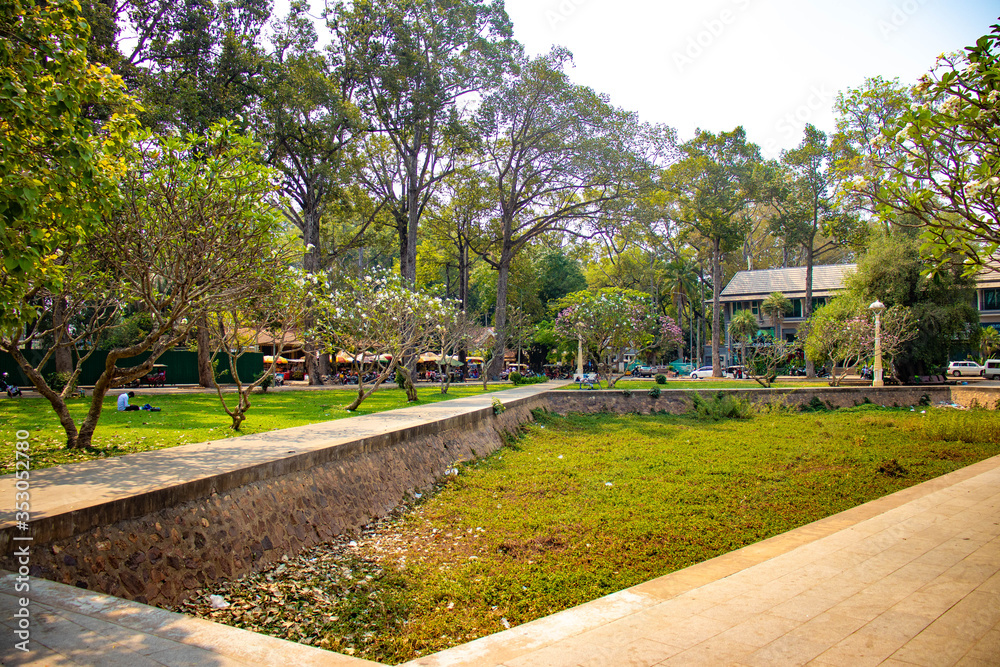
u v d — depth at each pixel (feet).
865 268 96.78
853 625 11.23
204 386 85.40
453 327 77.87
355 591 18.34
